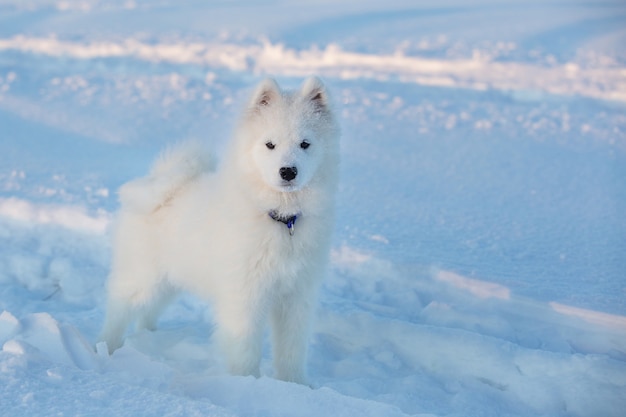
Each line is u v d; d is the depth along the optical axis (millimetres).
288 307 4301
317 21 24562
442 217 7691
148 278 4633
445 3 29312
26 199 7570
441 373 4512
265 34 21938
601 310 5176
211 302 4387
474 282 5719
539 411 4051
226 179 4156
